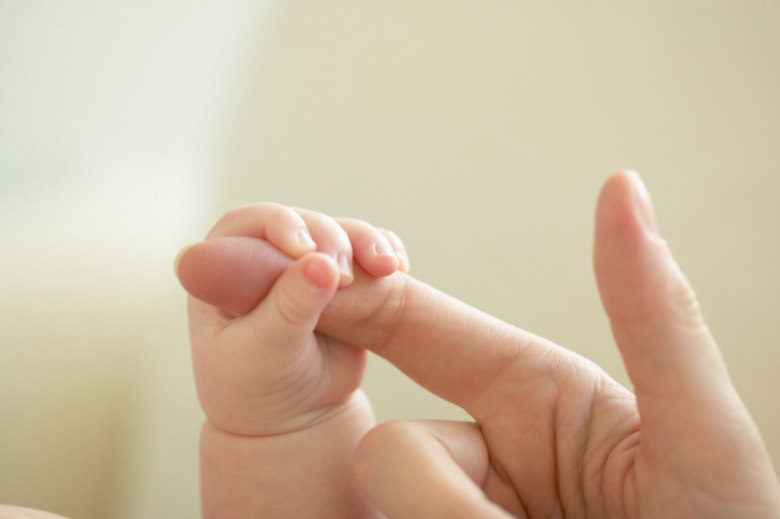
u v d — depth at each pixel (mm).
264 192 465
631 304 236
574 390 282
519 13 516
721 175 506
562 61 519
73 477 348
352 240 281
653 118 513
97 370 363
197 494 403
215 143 443
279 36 470
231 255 254
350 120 495
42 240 344
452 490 235
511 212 513
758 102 507
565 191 513
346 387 289
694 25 513
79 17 356
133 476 375
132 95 385
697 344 241
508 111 518
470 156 514
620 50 518
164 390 403
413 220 504
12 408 331
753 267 498
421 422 273
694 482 246
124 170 383
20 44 335
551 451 282
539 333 502
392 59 505
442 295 288
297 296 250
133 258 388
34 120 340
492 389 286
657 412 247
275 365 265
